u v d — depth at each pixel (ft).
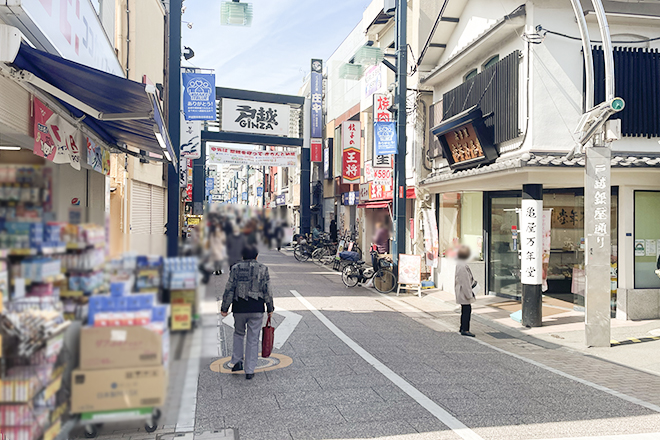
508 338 29.01
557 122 32.01
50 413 6.21
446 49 48.55
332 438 14.30
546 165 29.60
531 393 18.48
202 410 16.44
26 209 6.52
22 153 22.54
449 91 44.42
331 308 37.01
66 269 6.61
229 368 21.50
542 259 32.63
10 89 16.48
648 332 29.73
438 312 36.99
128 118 20.26
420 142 50.62
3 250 6.42
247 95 88.53
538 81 31.86
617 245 33.83
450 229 48.01
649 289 33.50
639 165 30.53
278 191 147.95
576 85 32.19
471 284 29.27
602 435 14.61
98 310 6.48
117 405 6.33
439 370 21.48
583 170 30.45
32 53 15.24
